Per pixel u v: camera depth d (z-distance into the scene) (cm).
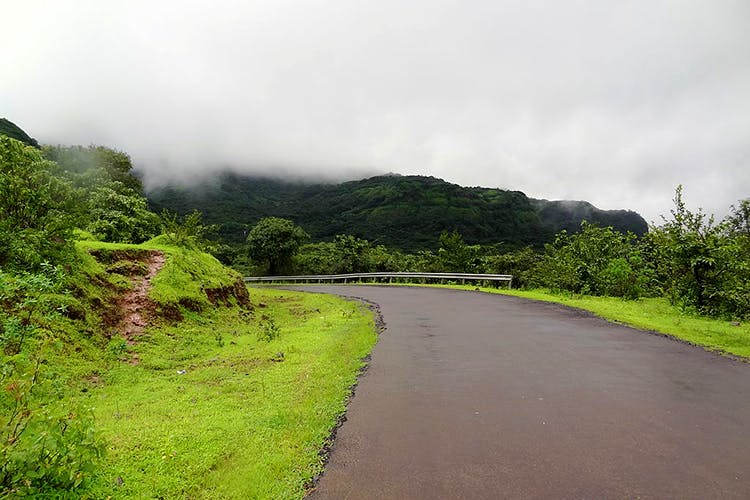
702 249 1375
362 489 409
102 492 381
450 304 1738
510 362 830
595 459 457
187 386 715
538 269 2408
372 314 1512
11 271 787
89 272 1046
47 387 570
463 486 409
